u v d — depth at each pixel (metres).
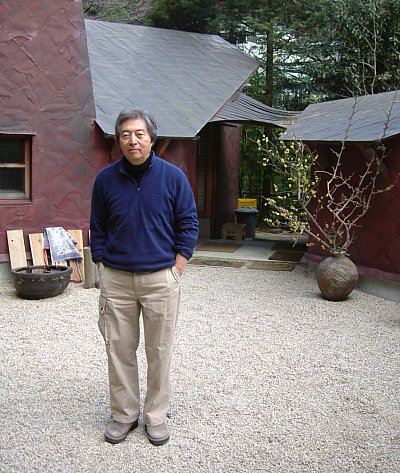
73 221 8.62
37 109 8.15
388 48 13.55
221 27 15.68
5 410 4.04
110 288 3.48
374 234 7.80
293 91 15.66
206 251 10.89
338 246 8.31
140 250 3.39
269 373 4.87
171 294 3.45
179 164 10.19
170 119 9.31
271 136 15.29
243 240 12.54
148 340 3.53
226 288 8.18
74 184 8.58
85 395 4.32
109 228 3.50
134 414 3.68
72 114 8.46
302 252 10.97
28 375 4.72
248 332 6.07
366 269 7.87
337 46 14.23
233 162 13.94
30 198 8.30
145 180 3.39
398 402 4.34
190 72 11.45
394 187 7.41
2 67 7.82
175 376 4.75
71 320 6.38
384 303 7.42
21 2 7.89
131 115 3.32
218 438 3.71
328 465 3.41
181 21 16.03
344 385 4.65
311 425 3.92
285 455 3.52
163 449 3.55
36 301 7.20
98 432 3.74
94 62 10.38
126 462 3.40
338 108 9.47
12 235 8.06
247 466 3.39
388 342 5.83
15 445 3.56
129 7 19.64
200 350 5.43
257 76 15.55
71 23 8.36
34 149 8.17
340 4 13.73
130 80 10.20
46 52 8.16
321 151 8.57
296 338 5.89
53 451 3.50
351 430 3.86
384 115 7.96
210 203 12.83
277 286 8.34
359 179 8.00
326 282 7.38
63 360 5.09
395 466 3.42
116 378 3.58
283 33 14.66
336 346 5.66
